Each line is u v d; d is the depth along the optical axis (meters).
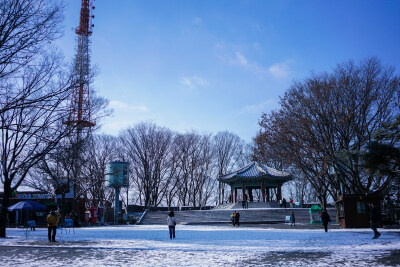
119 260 11.62
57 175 39.44
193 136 69.62
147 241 19.39
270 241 18.41
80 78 17.66
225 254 13.03
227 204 60.00
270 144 34.59
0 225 24.22
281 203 52.97
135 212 61.03
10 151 25.08
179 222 49.22
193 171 70.06
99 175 51.25
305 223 41.50
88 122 20.89
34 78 16.28
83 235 25.33
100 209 48.66
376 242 16.55
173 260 11.50
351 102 31.95
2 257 12.64
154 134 64.81
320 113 31.72
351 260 10.80
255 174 57.50
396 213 33.28
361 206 29.00
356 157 21.41
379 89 31.67
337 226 33.16
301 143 32.66
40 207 36.31
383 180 31.33
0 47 13.50
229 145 72.94
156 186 65.44
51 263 10.95
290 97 33.56
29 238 22.75
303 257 11.80
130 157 64.19
